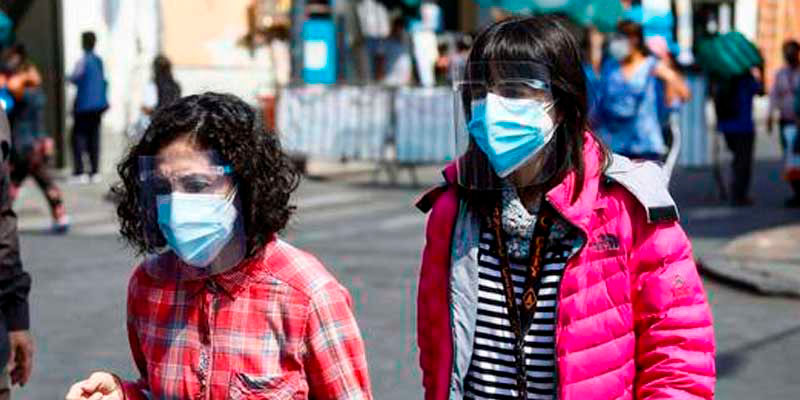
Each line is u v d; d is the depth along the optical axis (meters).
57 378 7.61
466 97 3.30
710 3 29.86
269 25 23.50
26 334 4.40
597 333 3.22
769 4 30.64
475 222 3.35
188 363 3.08
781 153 22.95
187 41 23.53
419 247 12.30
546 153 3.25
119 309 9.46
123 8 21.30
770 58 30.84
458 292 3.34
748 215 14.59
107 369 7.82
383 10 21.58
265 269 3.05
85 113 17.69
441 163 18.09
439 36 24.27
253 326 3.05
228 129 2.98
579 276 3.21
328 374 3.05
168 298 3.10
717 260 11.06
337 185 17.95
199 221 2.96
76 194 16.47
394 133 18.09
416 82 22.42
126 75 21.70
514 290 3.28
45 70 18.97
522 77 3.19
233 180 3.01
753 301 9.83
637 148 12.16
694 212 14.89
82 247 12.20
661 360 3.25
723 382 7.50
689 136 16.81
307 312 3.03
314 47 19.23
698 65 16.70
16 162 12.98
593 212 3.24
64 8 21.50
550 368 3.25
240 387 3.04
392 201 16.09
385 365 7.83
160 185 2.98
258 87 21.67
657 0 18.06
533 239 3.26
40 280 10.52
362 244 12.46
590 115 3.31
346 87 18.42
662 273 3.25
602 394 3.22
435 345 3.40
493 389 3.30
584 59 3.35
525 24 3.26
